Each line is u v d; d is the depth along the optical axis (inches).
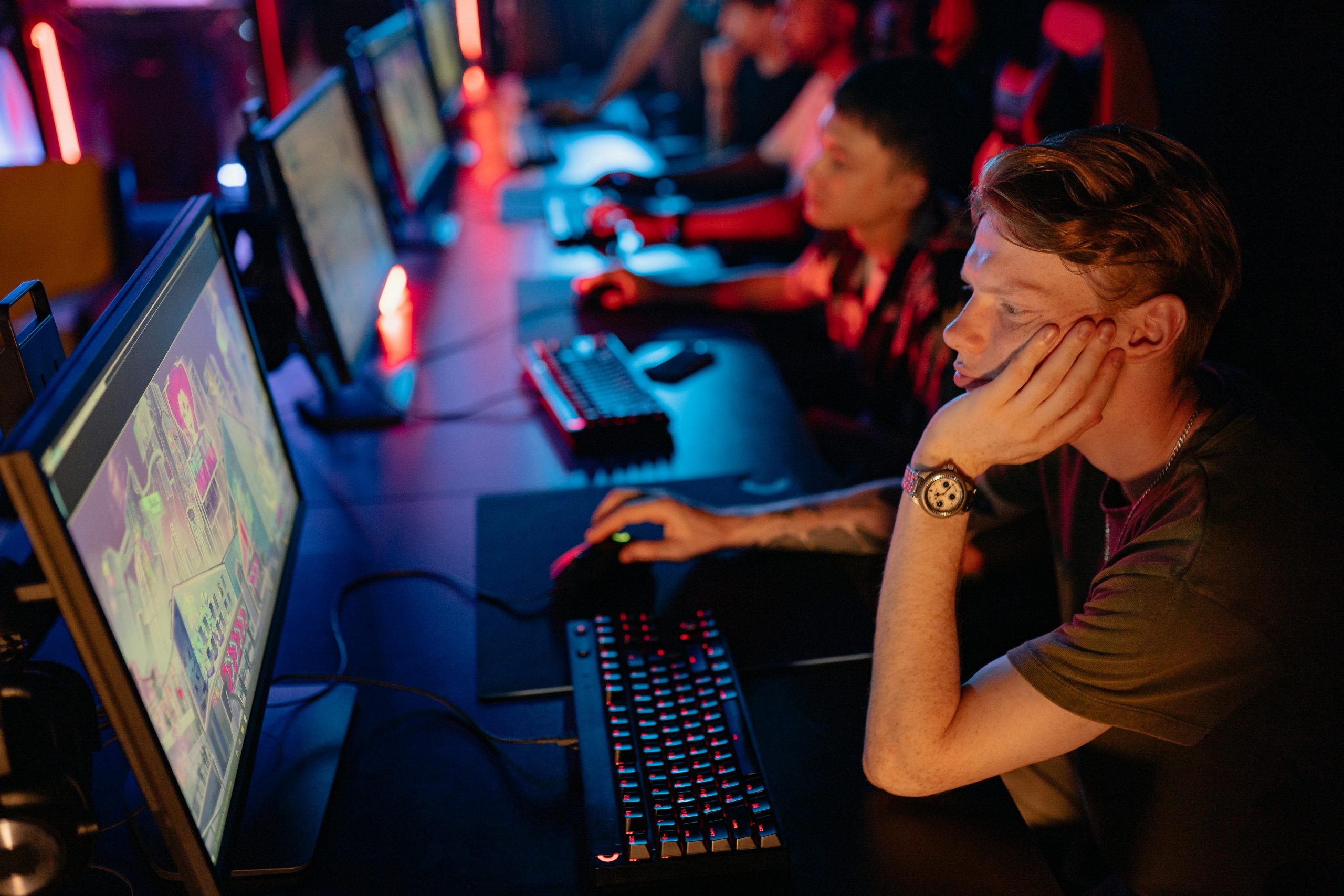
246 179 61.2
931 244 69.3
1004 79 82.4
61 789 26.2
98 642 24.0
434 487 59.2
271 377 74.3
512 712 41.6
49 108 143.8
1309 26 69.3
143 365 30.0
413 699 42.5
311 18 121.9
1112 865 40.3
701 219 103.3
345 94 74.7
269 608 38.9
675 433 65.2
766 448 63.3
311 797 36.9
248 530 38.1
